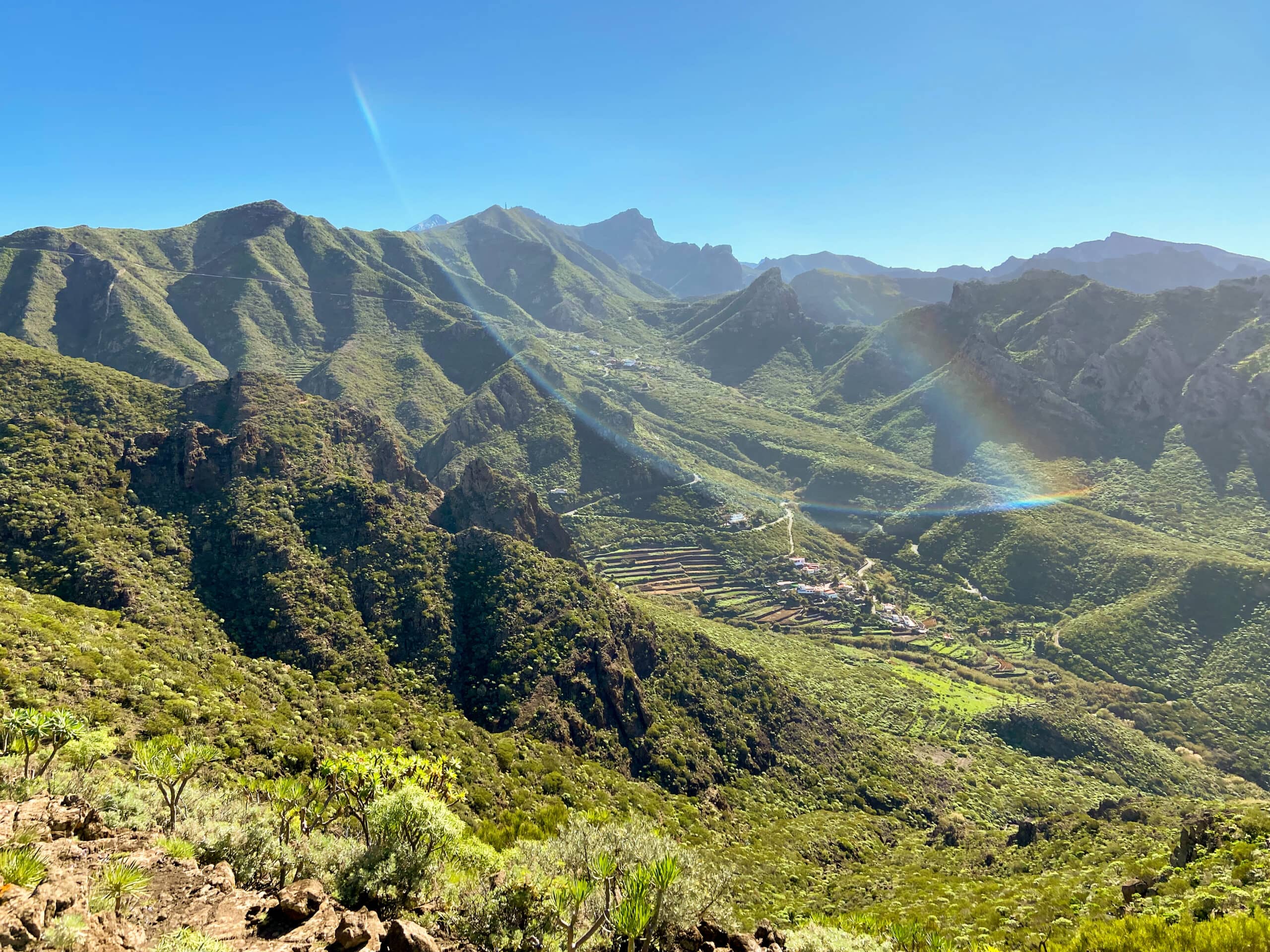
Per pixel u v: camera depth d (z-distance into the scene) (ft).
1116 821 251.80
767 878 198.08
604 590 347.36
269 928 43.42
